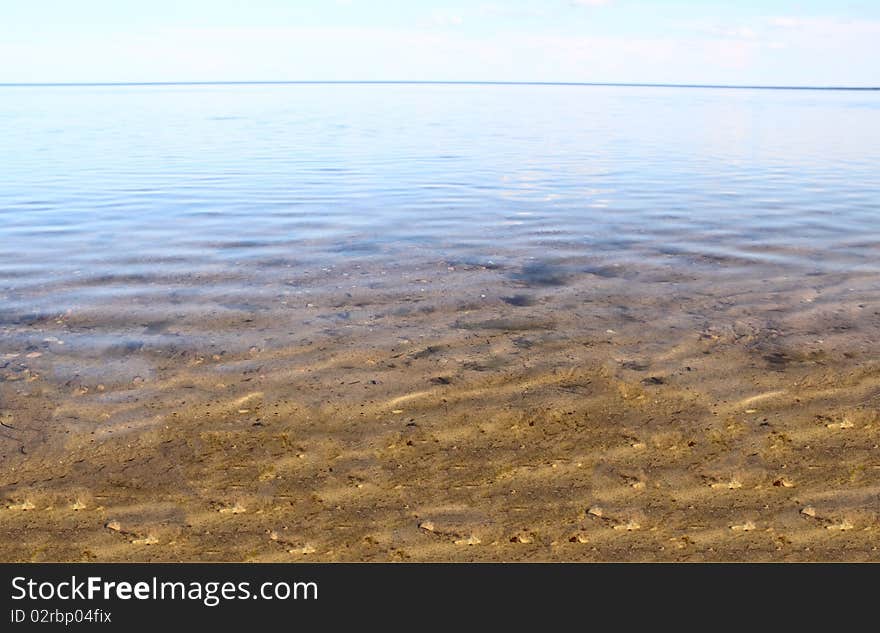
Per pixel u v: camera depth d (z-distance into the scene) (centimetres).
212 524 412
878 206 1350
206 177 1741
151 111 5162
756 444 484
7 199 1426
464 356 633
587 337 677
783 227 1171
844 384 567
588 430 507
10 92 13062
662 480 448
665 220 1238
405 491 441
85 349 648
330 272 908
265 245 1056
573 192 1548
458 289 834
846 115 4819
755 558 380
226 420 523
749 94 13662
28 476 455
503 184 1661
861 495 427
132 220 1229
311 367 611
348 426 514
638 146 2595
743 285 841
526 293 818
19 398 554
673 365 611
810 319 717
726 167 1981
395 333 689
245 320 725
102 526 411
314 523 413
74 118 4228
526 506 425
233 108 5706
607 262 955
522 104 6762
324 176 1772
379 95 10388
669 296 803
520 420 522
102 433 504
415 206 1381
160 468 464
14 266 929
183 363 618
